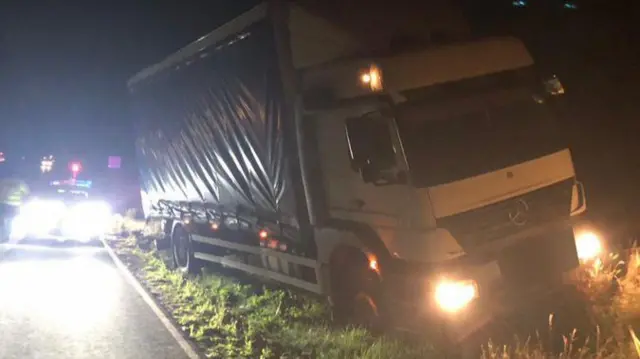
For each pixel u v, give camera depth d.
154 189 15.85
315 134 8.35
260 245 10.59
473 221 6.74
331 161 8.12
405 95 6.95
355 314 8.45
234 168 10.84
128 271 14.56
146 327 9.21
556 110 7.66
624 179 12.41
